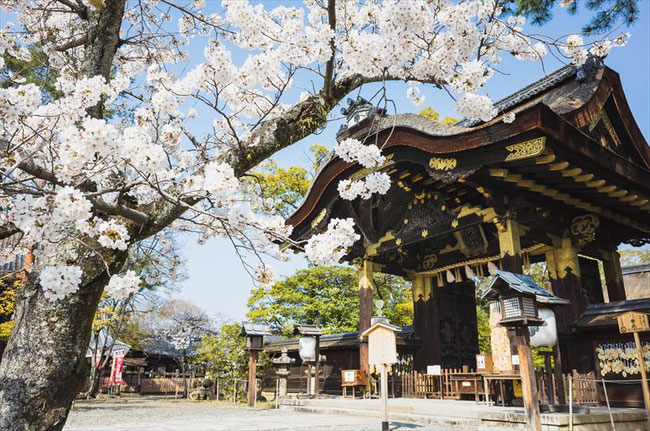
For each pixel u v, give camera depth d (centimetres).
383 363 768
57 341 279
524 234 1004
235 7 405
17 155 290
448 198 1149
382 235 1323
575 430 643
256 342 1454
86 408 1559
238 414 1180
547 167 862
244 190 433
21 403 268
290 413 1177
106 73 372
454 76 417
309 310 1953
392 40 392
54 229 277
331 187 1315
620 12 743
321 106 365
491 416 735
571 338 966
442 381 1248
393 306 2181
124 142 288
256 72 399
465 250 1208
